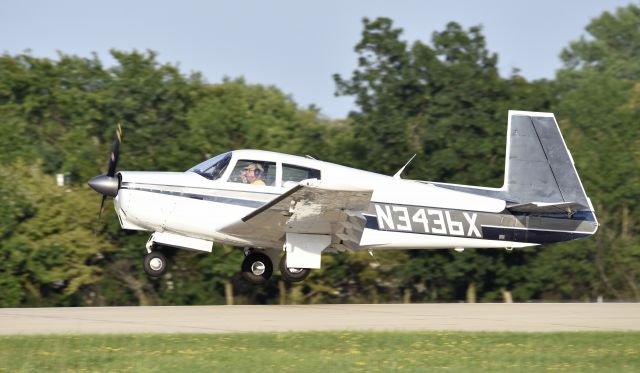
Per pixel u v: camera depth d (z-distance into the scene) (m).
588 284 74.50
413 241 51.22
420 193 51.31
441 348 33.91
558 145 54.38
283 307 47.84
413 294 74.81
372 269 71.19
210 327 38.56
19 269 65.12
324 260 69.94
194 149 72.56
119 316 42.25
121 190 48.19
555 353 33.22
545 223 53.25
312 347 33.50
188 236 49.12
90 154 72.31
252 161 48.31
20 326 38.19
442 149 74.19
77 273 66.44
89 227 67.94
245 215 46.12
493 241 52.75
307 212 43.94
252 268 51.66
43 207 66.75
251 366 29.62
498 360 31.73
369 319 42.44
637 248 73.38
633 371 30.06
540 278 70.94
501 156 73.38
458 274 69.69
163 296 69.62
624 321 42.88
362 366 30.09
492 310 47.47
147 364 29.62
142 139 75.06
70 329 37.25
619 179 75.06
